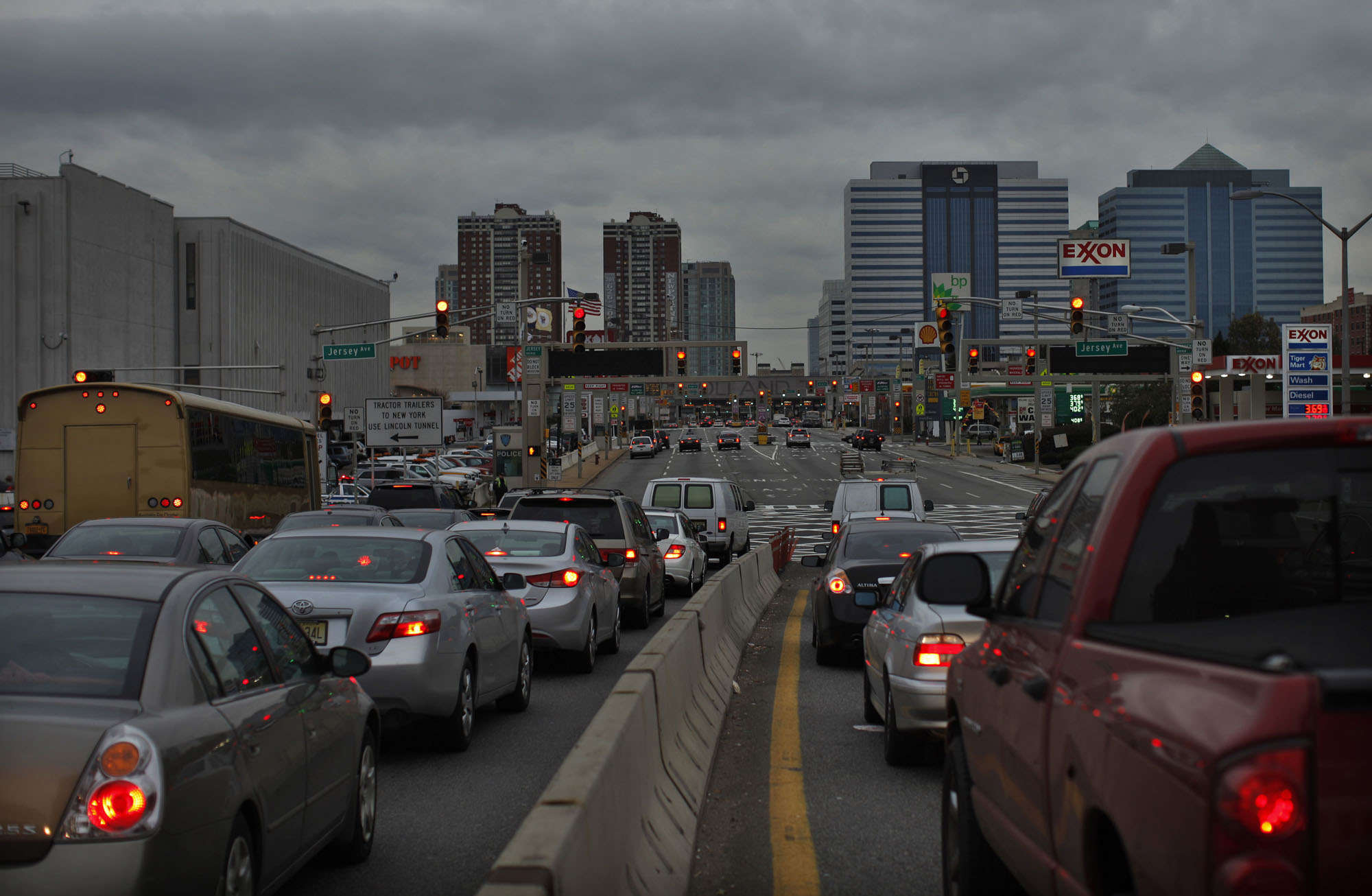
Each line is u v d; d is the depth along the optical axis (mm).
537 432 58250
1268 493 3488
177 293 78688
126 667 4535
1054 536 4145
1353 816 2346
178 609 4887
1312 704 2359
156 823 4086
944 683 8219
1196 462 3479
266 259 85000
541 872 3449
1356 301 152625
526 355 58062
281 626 5984
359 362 104500
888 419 169250
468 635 9367
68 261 66250
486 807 7645
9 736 4094
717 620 12750
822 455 104688
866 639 10445
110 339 70062
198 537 14664
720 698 10602
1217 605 3496
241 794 4695
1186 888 2562
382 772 8633
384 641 8672
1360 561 3984
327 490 41781
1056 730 3502
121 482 22688
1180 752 2602
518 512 17000
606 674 13281
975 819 4824
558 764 8883
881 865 6332
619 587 15266
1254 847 2377
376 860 6496
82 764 4070
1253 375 58062
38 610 4781
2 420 65812
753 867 6309
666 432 163625
